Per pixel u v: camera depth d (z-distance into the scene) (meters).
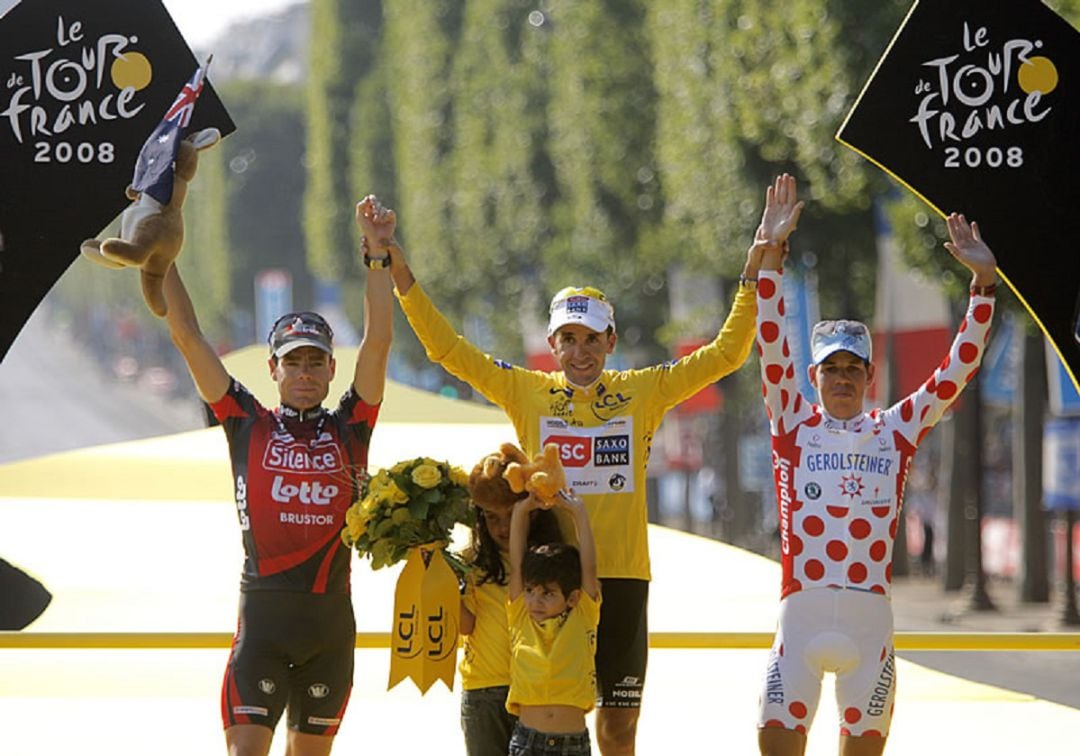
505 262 145.12
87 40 29.56
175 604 39.06
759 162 91.12
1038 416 88.56
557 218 134.25
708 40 92.19
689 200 95.62
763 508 137.50
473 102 145.75
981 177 29.31
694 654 38.06
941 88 29.33
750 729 30.64
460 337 25.00
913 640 28.89
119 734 29.61
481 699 23.47
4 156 29.61
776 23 83.94
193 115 29.45
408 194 162.25
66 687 33.78
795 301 95.50
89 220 29.66
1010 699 34.28
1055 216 29.28
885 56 29.45
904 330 97.94
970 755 29.19
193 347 23.41
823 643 23.58
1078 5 62.38
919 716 32.41
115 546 44.84
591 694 22.56
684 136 95.44
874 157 29.48
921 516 117.94
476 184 145.50
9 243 29.62
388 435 51.19
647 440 24.91
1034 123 29.23
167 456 57.12
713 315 111.62
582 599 22.77
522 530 22.84
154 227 23.59
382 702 32.41
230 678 22.62
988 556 112.75
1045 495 82.06
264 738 22.45
